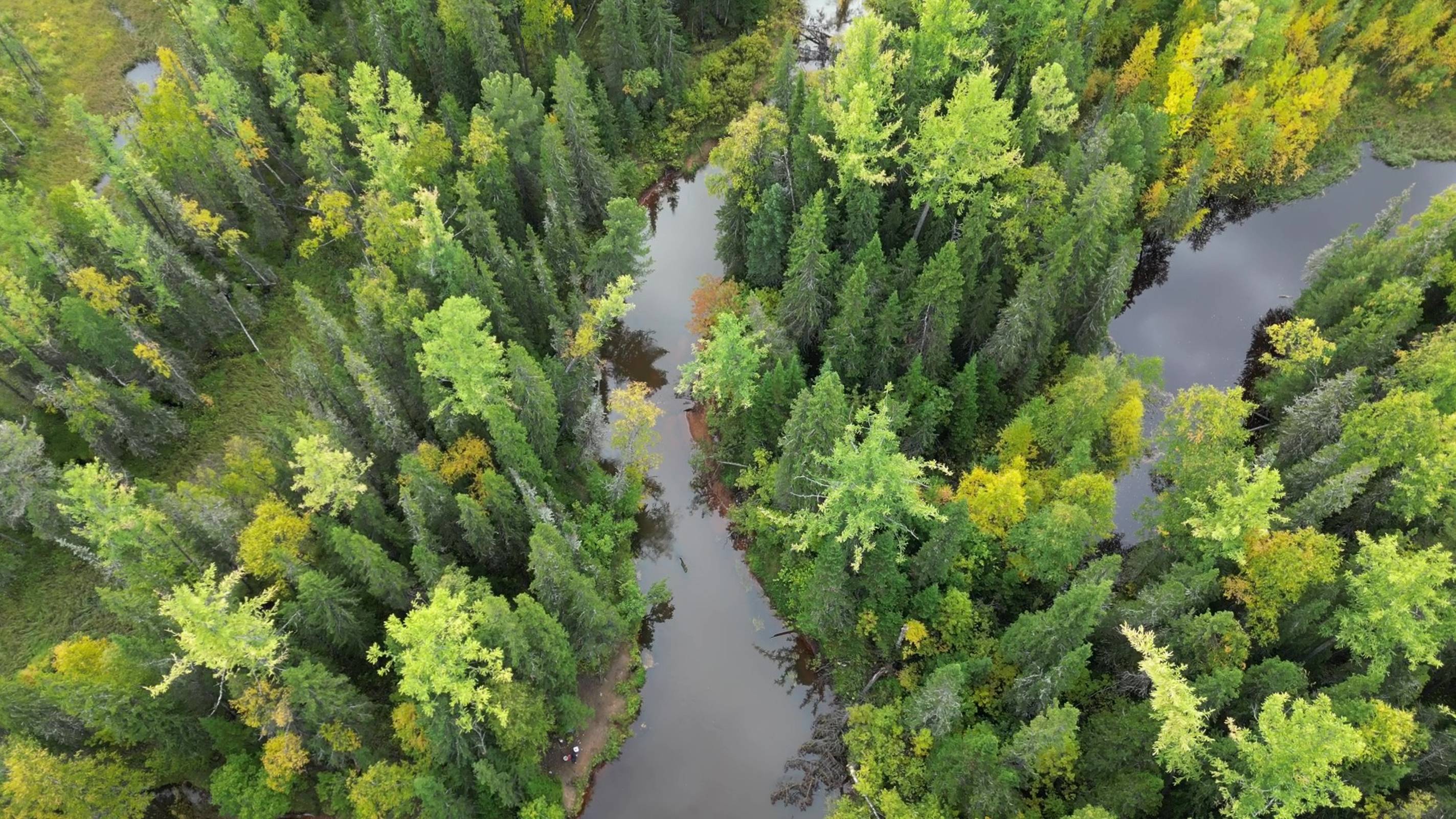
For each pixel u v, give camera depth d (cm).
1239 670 4456
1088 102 9262
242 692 4938
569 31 9162
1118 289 6450
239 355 7781
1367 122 9562
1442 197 6538
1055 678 4494
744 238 7819
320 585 4916
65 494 5328
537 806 5091
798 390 6328
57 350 6944
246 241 8500
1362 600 4775
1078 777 4628
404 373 6662
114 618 6247
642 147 9562
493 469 5875
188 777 5391
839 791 5591
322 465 5250
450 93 8988
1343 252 7369
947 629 5188
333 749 4866
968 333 6744
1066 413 5831
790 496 5959
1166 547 5572
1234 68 9512
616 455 7494
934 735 4816
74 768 4616
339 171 8169
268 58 8338
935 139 6309
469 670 4794
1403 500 5384
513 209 7838
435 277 6956
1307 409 5956
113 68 10550
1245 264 8775
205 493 5622
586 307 7212
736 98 9912
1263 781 4075
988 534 5478
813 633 5916
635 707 6047
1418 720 4550
